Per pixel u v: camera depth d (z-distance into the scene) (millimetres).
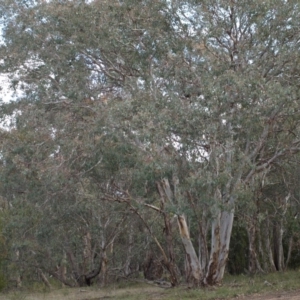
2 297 24719
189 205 18609
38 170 19953
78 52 20438
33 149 20203
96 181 20812
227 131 17250
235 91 16938
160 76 18953
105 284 30781
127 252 33000
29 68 21359
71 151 19703
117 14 19469
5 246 30000
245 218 26062
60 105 20781
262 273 29312
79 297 24125
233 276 30516
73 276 33406
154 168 16984
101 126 18312
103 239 30219
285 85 18422
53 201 22719
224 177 16625
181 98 18438
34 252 29734
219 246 21141
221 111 17078
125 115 17656
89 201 22062
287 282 21281
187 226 22578
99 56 20781
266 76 18734
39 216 25141
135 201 21469
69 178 20016
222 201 17578
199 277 21469
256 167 19828
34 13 20672
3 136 21156
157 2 19062
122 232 32312
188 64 18625
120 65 20719
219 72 17562
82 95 20281
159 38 19062
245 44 18828
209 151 17359
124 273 32250
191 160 17500
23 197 23859
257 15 18250
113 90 21312
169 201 20047
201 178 16500
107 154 18531
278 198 30938
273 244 35625
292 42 18641
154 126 16891
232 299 18031
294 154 21141
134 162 17984
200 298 18484
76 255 32250
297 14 18031
